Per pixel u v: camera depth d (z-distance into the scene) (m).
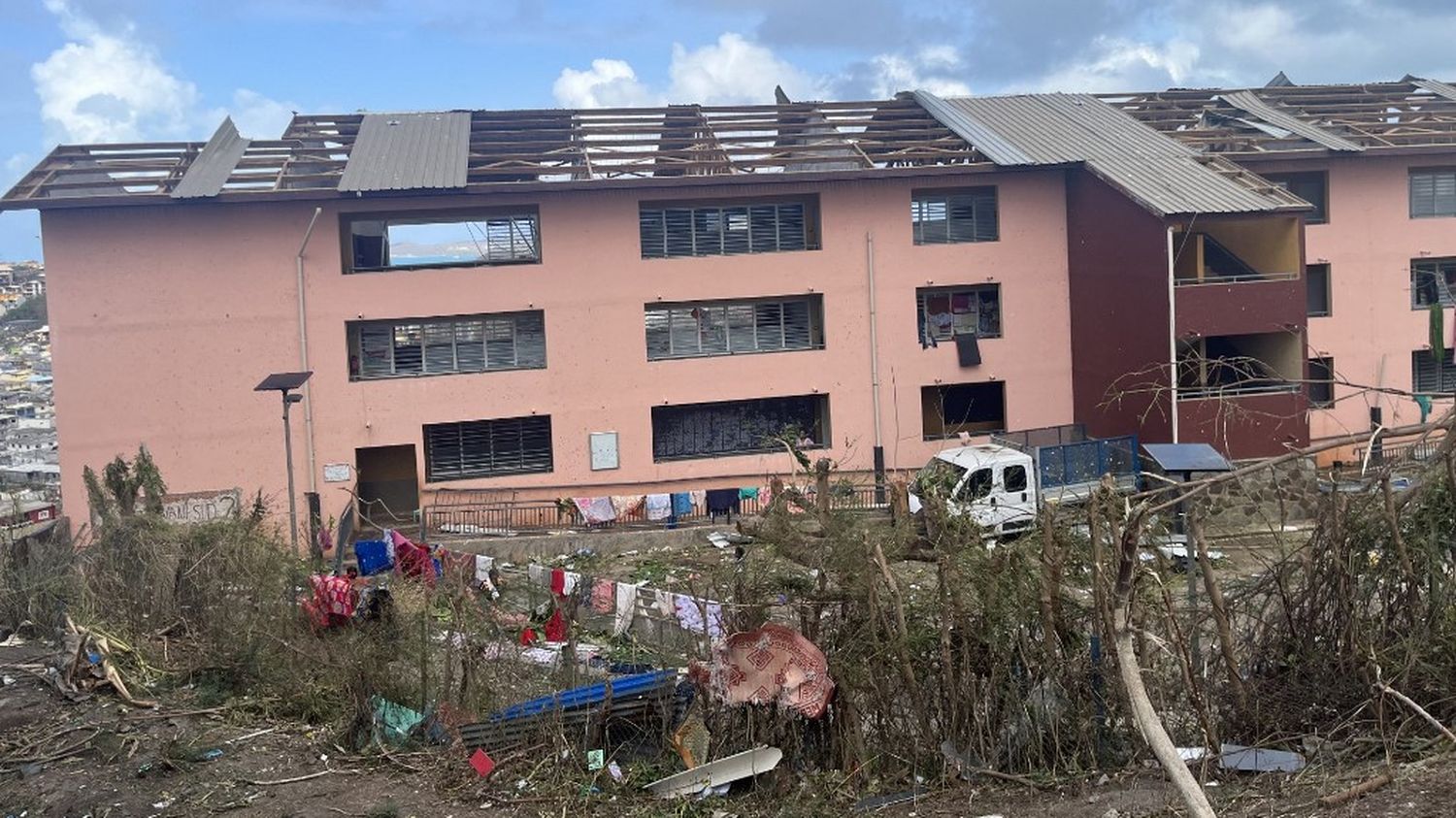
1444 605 9.12
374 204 28.78
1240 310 28.36
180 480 28.33
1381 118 36.19
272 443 28.70
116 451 28.11
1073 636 9.30
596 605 16.14
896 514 10.50
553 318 29.92
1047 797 8.70
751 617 9.66
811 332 31.88
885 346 31.30
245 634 12.88
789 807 8.81
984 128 33.56
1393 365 33.38
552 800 9.11
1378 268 33.22
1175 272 30.89
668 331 30.98
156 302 28.14
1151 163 31.03
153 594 14.01
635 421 30.39
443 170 29.34
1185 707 9.35
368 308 29.03
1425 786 7.98
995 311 32.59
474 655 10.91
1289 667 9.55
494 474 30.34
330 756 10.28
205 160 30.11
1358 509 9.44
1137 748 9.05
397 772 9.84
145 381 28.17
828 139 33.41
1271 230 29.30
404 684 11.23
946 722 9.28
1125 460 26.14
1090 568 9.45
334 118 34.09
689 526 28.11
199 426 28.39
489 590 16.55
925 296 32.34
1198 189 29.05
